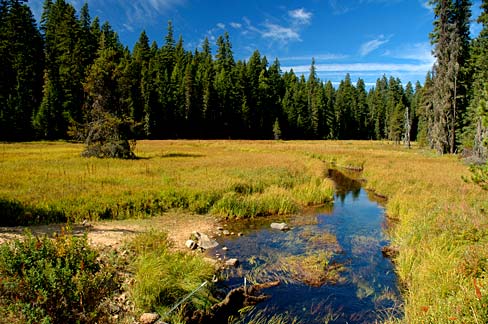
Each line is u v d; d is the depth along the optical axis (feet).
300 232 37.73
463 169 76.18
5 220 32.19
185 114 231.09
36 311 13.71
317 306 21.58
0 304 14.12
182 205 44.04
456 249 24.07
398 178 65.82
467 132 118.73
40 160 74.90
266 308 21.29
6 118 148.46
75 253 17.42
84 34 199.31
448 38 130.11
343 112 313.73
